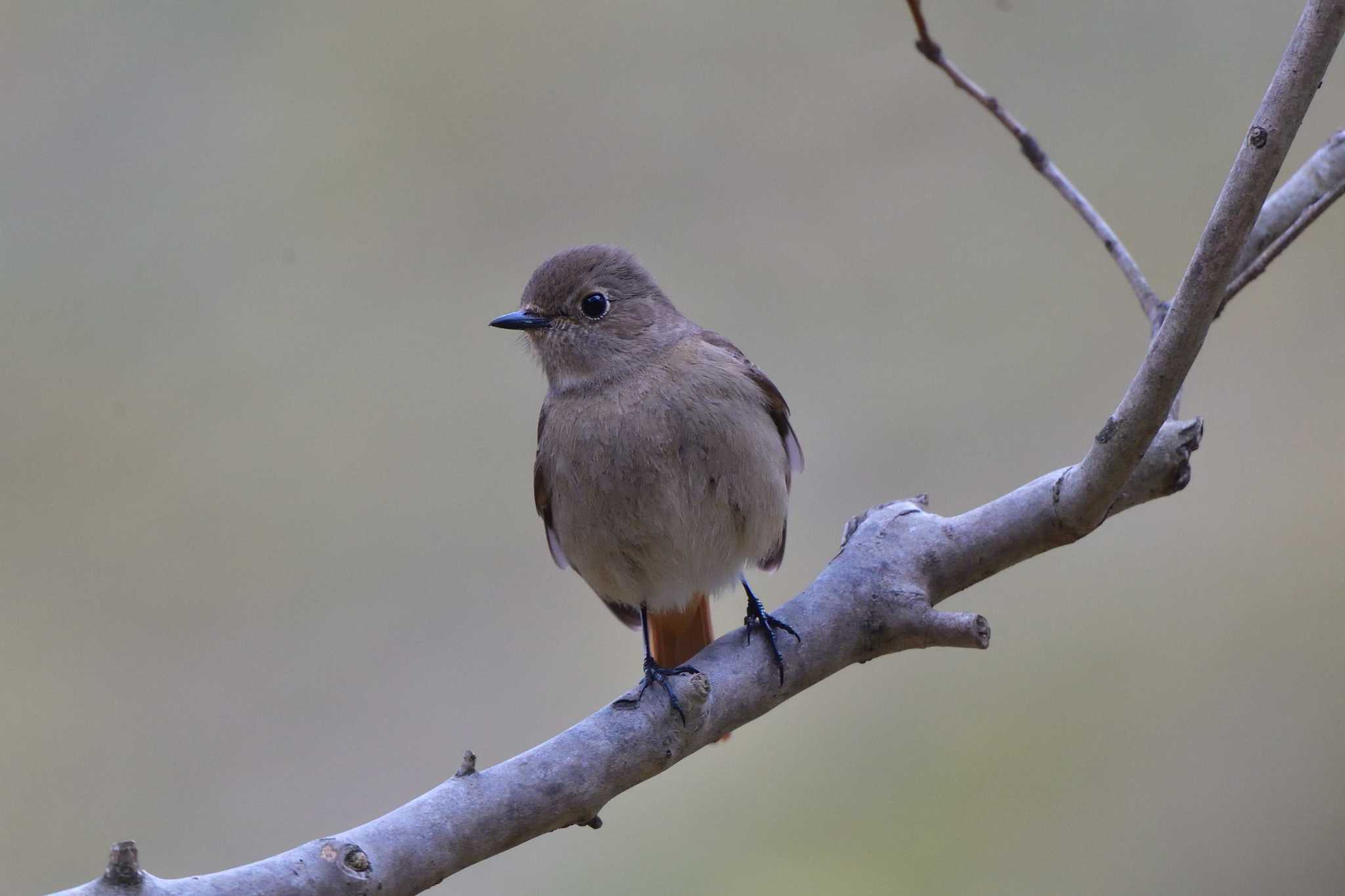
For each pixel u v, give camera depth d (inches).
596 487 325.7
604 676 459.8
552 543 365.4
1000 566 284.5
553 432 337.7
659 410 323.0
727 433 322.3
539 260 512.1
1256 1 518.0
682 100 526.3
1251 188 223.0
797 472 356.8
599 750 244.4
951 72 309.7
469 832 229.9
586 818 243.6
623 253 349.7
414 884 224.4
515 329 342.0
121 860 199.3
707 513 324.5
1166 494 275.0
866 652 279.3
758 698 270.2
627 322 338.6
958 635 270.5
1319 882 406.6
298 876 213.3
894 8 531.8
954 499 470.6
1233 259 229.5
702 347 335.3
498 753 449.4
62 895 197.2
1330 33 211.8
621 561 331.3
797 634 274.4
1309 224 273.6
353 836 221.1
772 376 490.3
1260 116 219.5
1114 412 259.1
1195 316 236.5
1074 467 274.7
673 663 355.6
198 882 206.7
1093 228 305.6
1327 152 329.1
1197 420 271.6
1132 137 511.2
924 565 282.0
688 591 336.8
